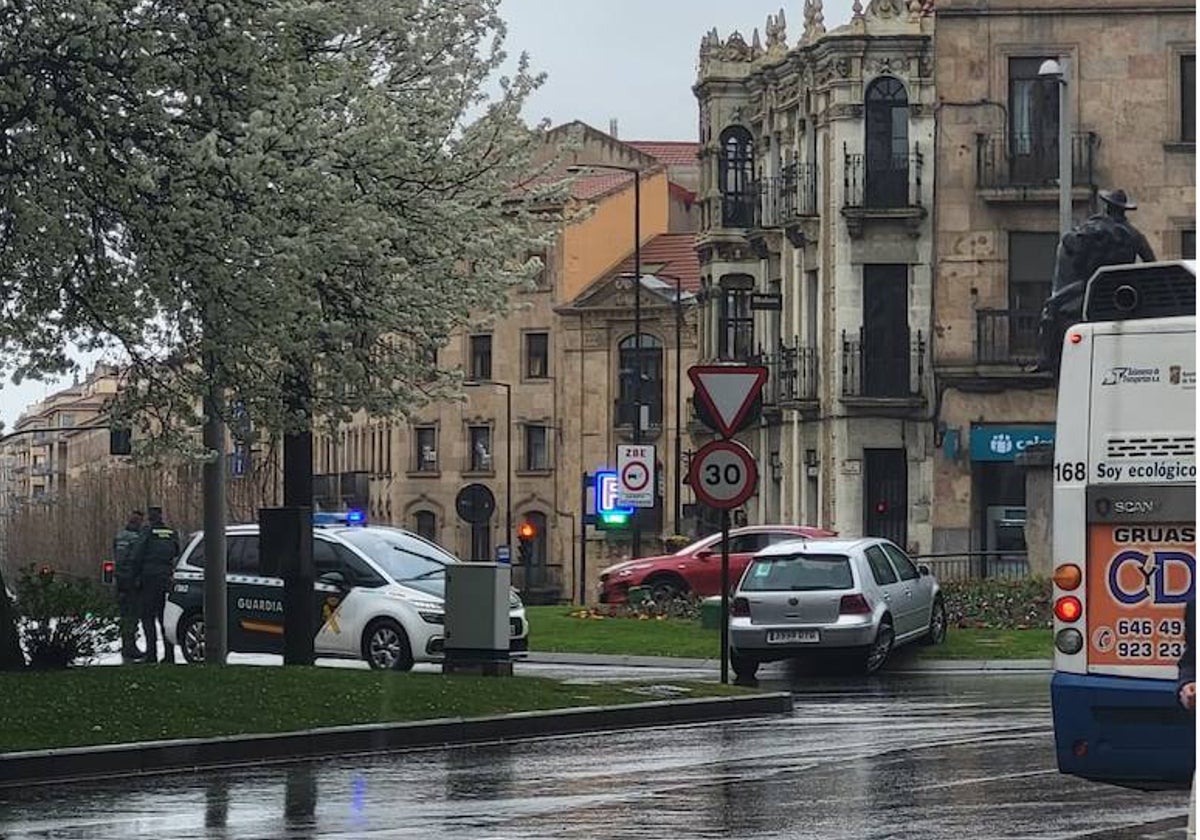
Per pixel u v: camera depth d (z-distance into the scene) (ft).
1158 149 222.48
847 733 86.58
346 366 101.04
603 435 356.38
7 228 89.71
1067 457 56.95
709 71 275.80
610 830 57.16
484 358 372.38
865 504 233.55
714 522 269.85
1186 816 57.82
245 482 418.72
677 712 94.17
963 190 227.20
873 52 235.40
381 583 119.14
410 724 83.76
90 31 86.69
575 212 114.62
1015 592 156.56
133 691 84.74
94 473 520.01
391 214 96.58
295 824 59.47
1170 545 55.93
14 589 100.01
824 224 238.89
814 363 243.60
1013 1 225.56
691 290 350.02
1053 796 63.31
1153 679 56.03
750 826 57.67
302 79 92.58
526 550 281.54
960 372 226.79
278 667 96.58
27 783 71.10
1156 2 222.28
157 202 88.43
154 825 59.52
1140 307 56.80
